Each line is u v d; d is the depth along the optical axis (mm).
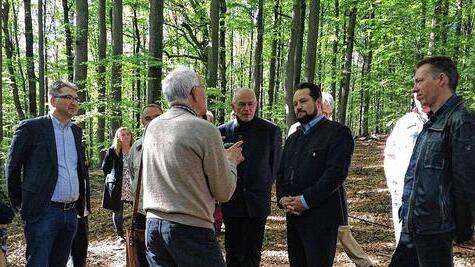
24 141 3736
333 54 20125
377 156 14617
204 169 2730
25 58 17625
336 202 3484
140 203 3676
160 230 2725
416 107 3725
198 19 16078
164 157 2730
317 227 3453
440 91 2723
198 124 2730
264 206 4160
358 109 26266
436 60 2752
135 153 4000
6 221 3227
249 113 4195
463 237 2623
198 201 2709
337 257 5309
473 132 2545
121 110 10250
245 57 32438
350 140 3477
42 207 3727
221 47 16219
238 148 3119
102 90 10961
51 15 23359
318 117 3629
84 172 4137
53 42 22328
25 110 22656
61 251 3955
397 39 11617
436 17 10562
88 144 13914
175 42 18672
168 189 2709
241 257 4203
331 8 19859
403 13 11812
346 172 3420
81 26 10820
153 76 9141
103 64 10211
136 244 3430
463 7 10742
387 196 8508
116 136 5621
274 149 4277
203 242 2717
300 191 3559
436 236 2666
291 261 3727
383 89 13516
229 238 4238
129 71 10961
